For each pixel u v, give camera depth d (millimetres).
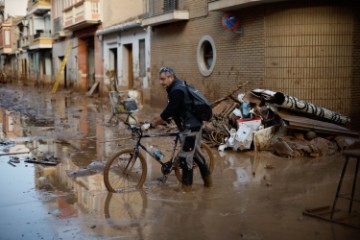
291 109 10242
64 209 6207
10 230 5461
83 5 27562
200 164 7035
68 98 27859
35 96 30516
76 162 9352
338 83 12172
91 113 19031
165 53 18453
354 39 12141
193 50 16234
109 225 5535
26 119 17266
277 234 5137
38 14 43594
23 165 9094
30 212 6117
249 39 13125
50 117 17766
